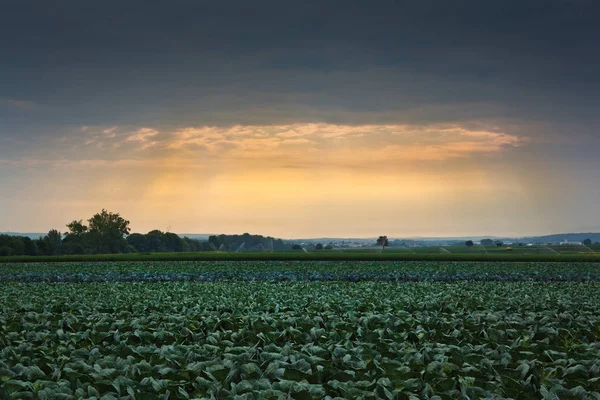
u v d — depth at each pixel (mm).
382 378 6934
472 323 11633
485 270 40125
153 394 6410
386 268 41906
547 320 12383
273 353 8219
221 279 36062
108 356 8156
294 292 19750
